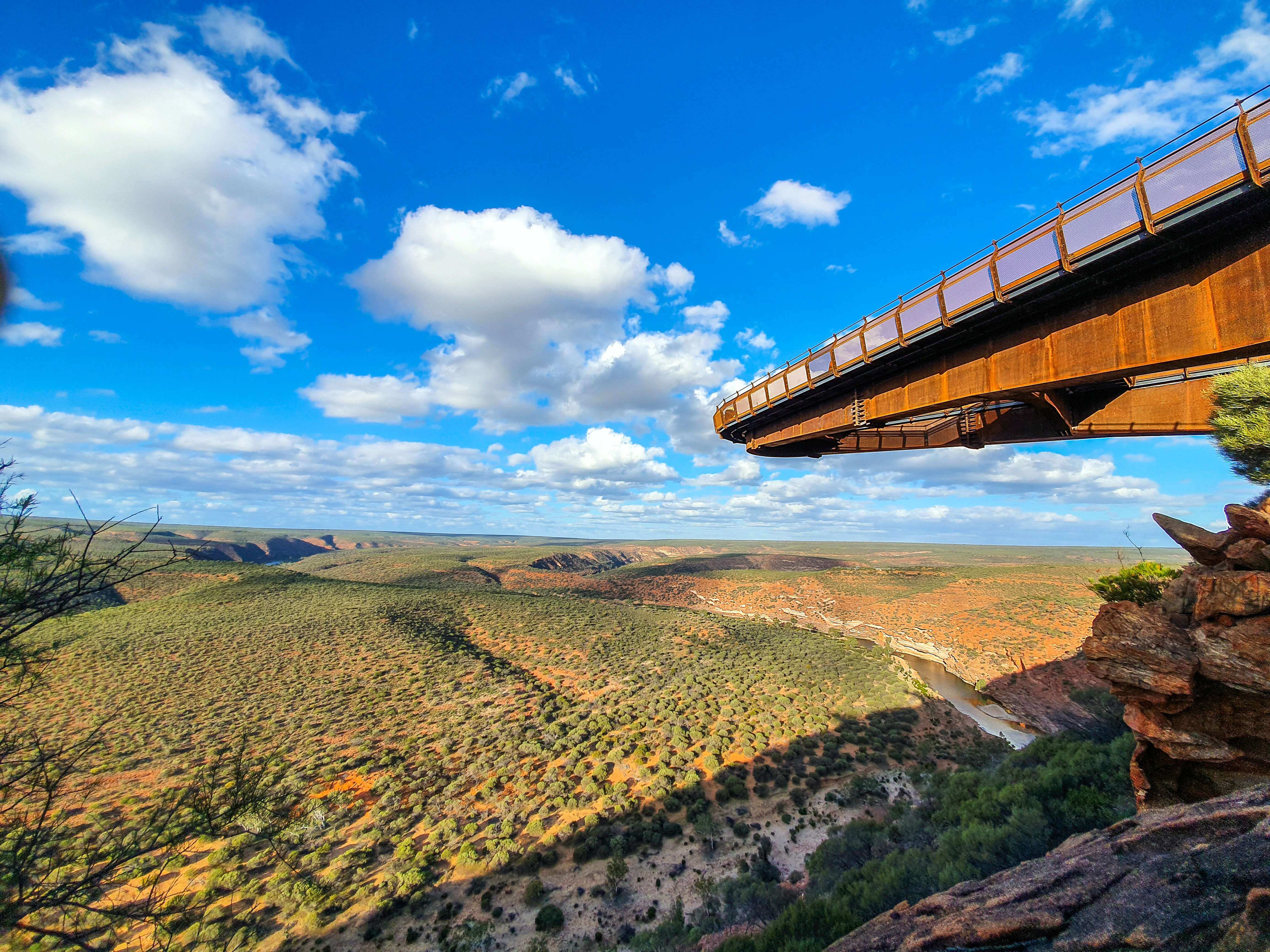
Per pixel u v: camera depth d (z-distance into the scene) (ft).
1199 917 15.37
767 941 56.59
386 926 82.64
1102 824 53.83
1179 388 51.93
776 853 100.01
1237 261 35.19
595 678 206.59
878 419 67.05
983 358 53.21
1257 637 32.27
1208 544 37.29
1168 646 36.17
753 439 95.61
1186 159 34.06
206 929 75.82
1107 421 57.93
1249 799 21.85
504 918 85.05
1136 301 40.98
